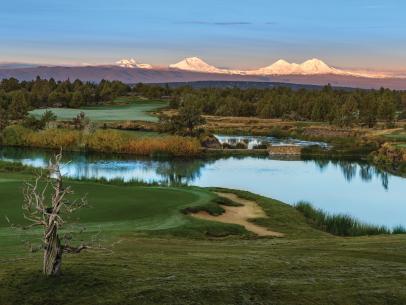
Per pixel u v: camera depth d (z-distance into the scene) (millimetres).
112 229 33250
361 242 31000
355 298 18812
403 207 60000
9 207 37438
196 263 22516
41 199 19016
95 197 43406
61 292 17953
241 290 18812
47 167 19844
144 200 43281
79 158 103875
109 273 20000
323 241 32031
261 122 189375
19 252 24375
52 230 18938
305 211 48188
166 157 109250
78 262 21734
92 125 128125
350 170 94500
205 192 50312
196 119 132625
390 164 100062
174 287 18672
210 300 17891
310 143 138125
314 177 84750
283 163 103188
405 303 18672
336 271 21969
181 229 35000
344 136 149250
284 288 19297
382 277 21297
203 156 111625
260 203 48438
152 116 178250
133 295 17828
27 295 17641
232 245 29656
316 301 18406
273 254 25750
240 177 82938
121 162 99625
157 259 23188
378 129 172000
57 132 119562
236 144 126625
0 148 115750
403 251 27125
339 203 62031
